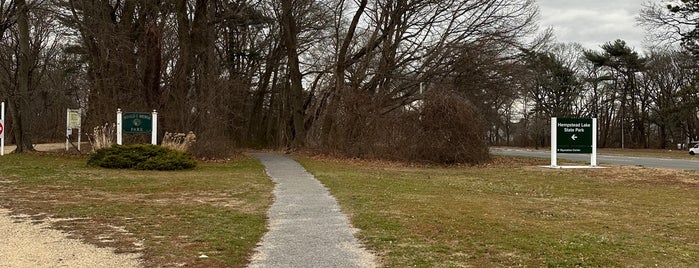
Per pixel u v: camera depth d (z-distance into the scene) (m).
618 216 10.76
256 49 46.84
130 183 15.55
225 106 30.62
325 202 12.13
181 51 28.39
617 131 78.81
